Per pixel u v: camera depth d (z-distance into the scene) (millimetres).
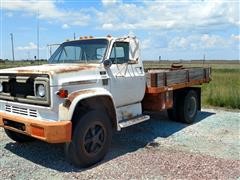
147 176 4770
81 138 4969
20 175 4809
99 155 5312
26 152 5930
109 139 5508
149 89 6867
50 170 5031
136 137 7086
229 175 4812
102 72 5629
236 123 8664
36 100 4871
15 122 5262
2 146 6301
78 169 5086
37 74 4820
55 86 4707
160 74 7070
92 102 5422
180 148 6223
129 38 6469
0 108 5703
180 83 8086
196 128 8023
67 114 4727
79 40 6398
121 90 6043
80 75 5156
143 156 5703
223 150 6094
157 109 7285
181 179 4656
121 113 6277
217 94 12273
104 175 4820
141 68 6676
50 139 4621
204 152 5957
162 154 5820
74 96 4859
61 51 6590
